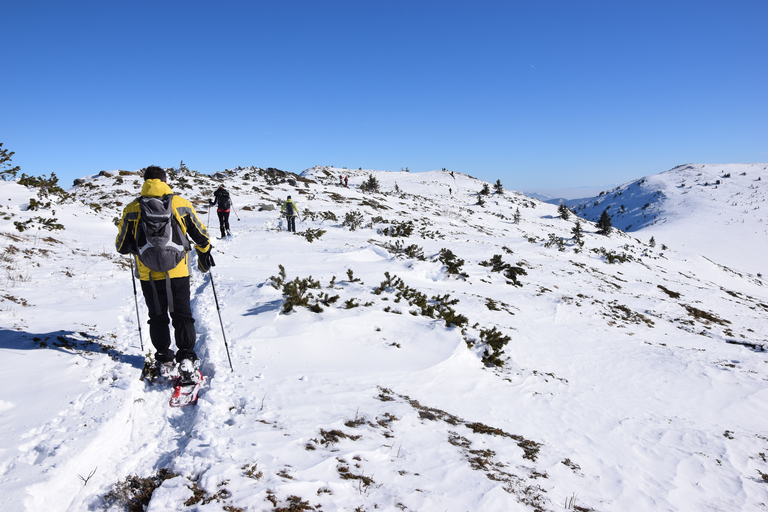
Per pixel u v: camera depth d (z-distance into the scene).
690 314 16.84
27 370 3.54
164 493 2.33
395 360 5.96
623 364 9.17
